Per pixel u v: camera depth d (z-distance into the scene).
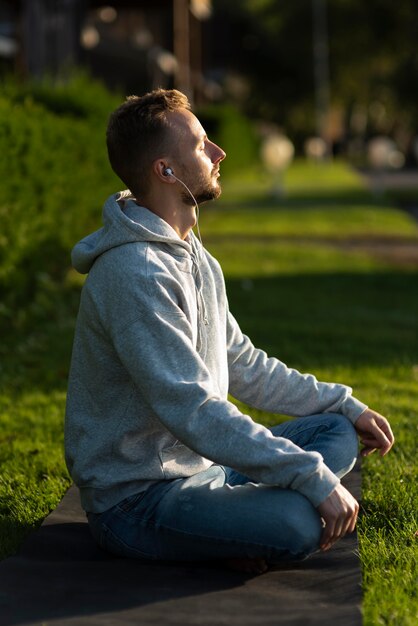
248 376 3.82
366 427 3.72
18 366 7.38
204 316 3.52
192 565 3.57
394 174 47.34
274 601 3.30
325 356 8.14
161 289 3.29
